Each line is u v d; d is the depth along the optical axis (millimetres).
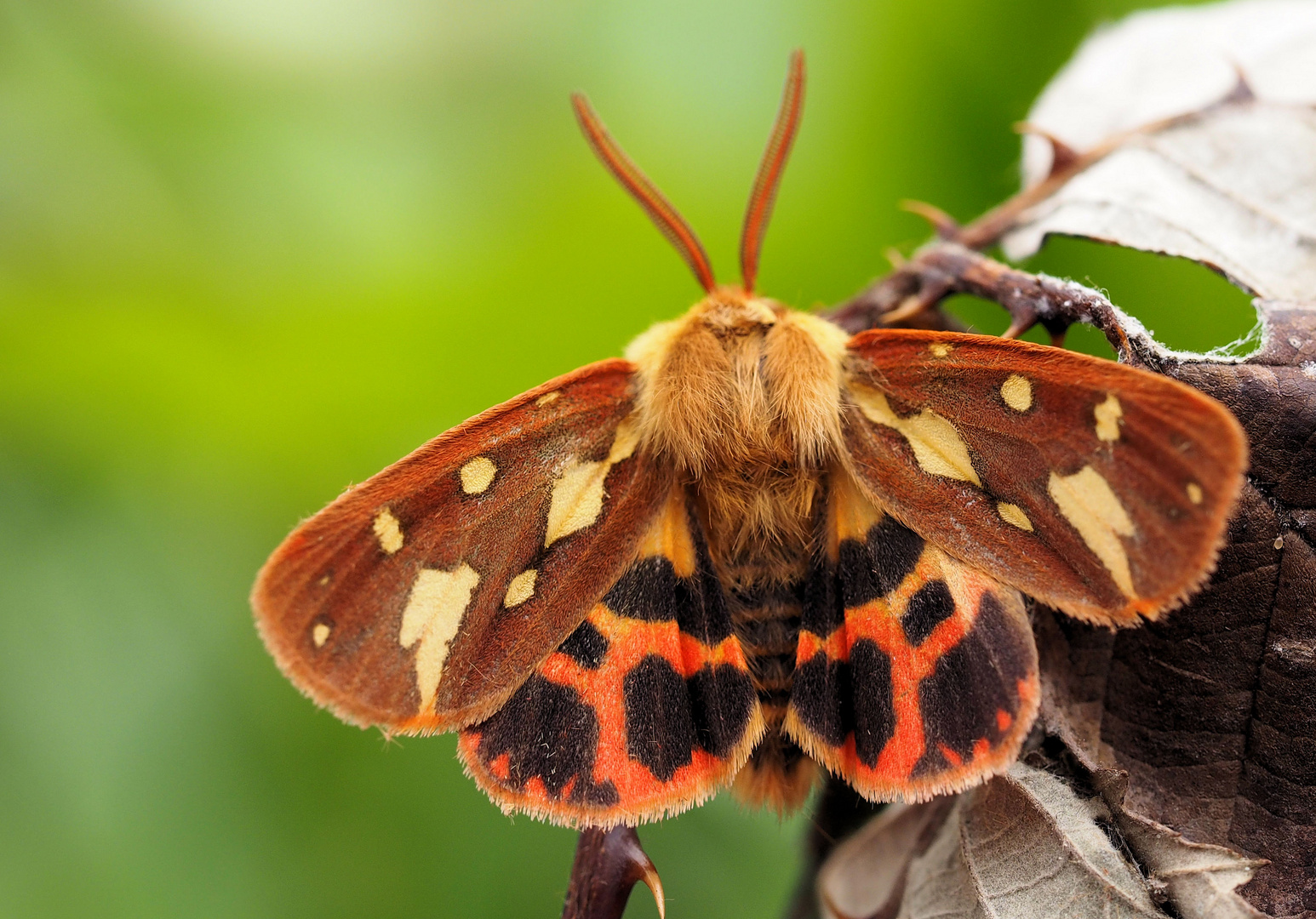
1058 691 193
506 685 192
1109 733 193
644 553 194
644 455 195
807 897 201
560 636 193
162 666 208
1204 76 211
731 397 195
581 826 191
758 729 192
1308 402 191
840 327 203
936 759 190
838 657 193
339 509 190
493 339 217
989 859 192
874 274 218
